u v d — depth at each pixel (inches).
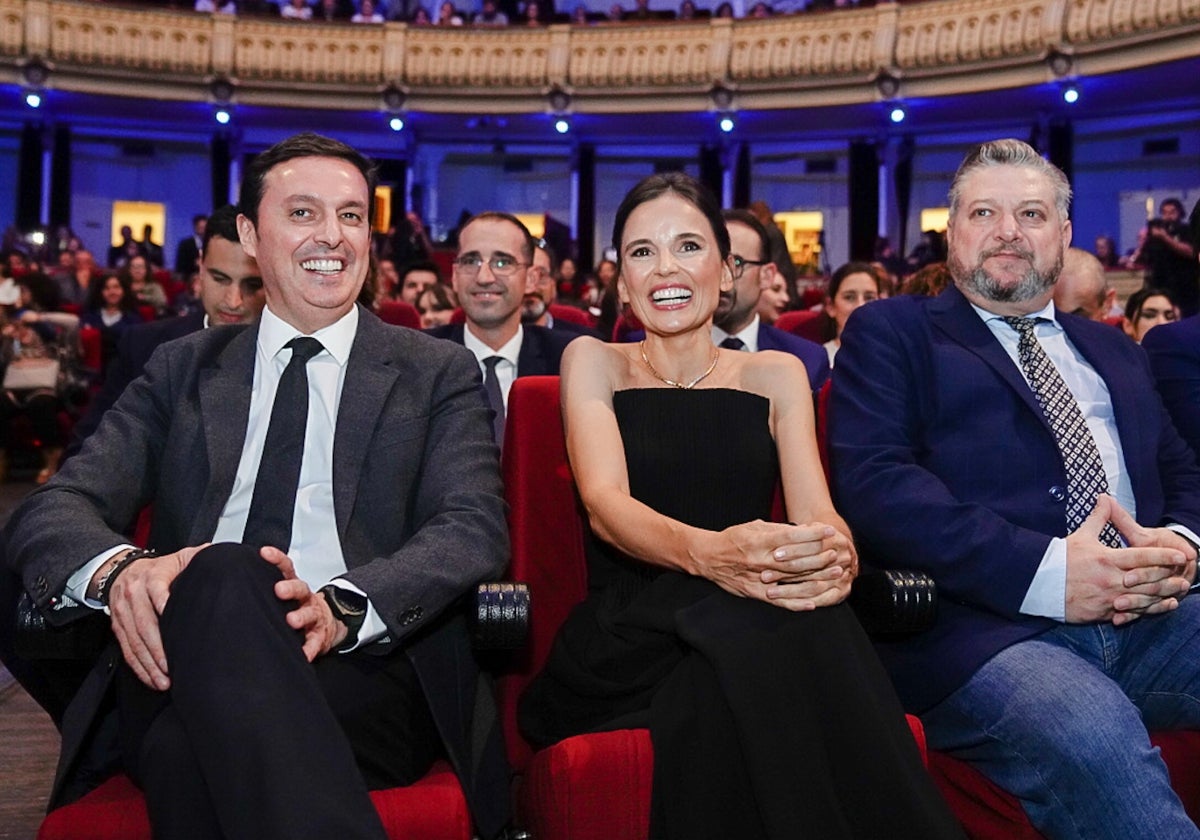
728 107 565.0
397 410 76.7
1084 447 83.6
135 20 553.9
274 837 52.0
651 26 568.7
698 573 73.7
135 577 62.2
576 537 86.1
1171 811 66.6
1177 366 98.7
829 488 90.1
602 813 66.0
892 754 65.1
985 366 85.6
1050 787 69.7
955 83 519.5
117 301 328.2
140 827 58.8
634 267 87.0
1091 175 562.3
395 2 609.6
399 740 68.3
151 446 76.0
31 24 535.5
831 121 576.7
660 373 90.3
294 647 59.5
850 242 591.2
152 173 617.0
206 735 54.8
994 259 86.5
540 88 577.6
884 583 71.3
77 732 65.4
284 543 74.1
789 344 140.1
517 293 142.4
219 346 78.9
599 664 75.3
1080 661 73.4
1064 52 481.4
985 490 83.4
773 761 64.6
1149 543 77.5
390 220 619.5
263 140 611.8
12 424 287.1
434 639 71.6
